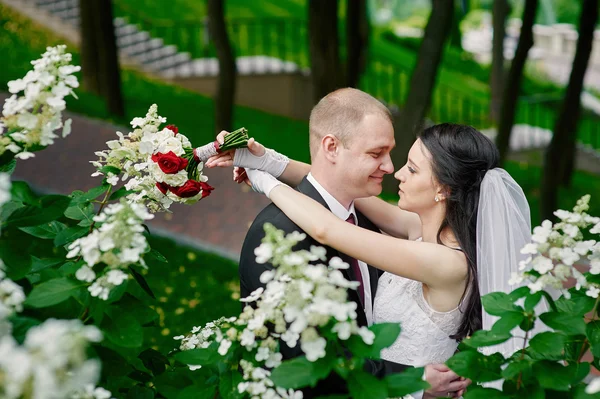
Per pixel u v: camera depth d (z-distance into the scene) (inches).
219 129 423.5
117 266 78.4
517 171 527.5
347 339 74.7
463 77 757.9
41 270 85.4
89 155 352.8
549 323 79.2
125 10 678.5
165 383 91.9
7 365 55.3
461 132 112.1
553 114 676.1
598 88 796.6
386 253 103.3
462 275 106.3
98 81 494.9
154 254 98.2
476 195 109.5
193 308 223.3
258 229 109.0
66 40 586.2
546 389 80.8
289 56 653.3
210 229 294.8
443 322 108.3
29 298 78.0
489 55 869.8
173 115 483.8
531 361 79.7
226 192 338.3
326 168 111.7
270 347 80.5
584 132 644.7
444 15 354.9
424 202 112.0
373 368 94.0
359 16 468.1
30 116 82.0
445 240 110.5
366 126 108.0
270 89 565.0
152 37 631.8
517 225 108.7
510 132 411.5
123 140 104.4
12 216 81.4
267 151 118.7
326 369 74.1
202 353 85.0
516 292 80.9
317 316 71.2
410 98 365.7
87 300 79.4
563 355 87.9
